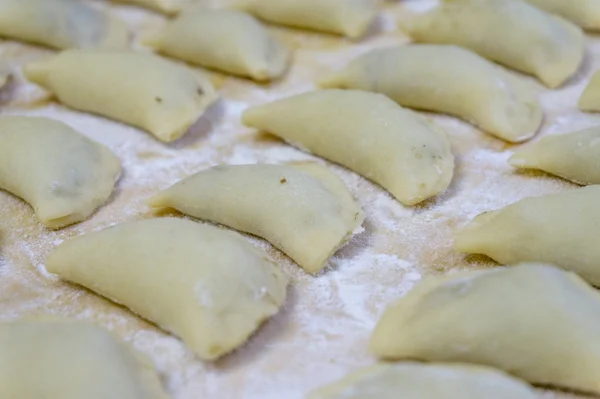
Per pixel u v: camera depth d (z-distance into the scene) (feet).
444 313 1.02
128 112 1.32
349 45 1.47
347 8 1.46
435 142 1.22
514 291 1.02
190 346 1.04
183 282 1.05
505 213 1.12
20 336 1.01
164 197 1.20
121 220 1.20
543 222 1.10
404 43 1.47
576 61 1.35
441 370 0.98
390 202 1.21
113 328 1.08
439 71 1.30
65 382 0.98
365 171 1.23
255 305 1.05
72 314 1.10
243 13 1.47
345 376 1.01
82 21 1.47
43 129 1.24
